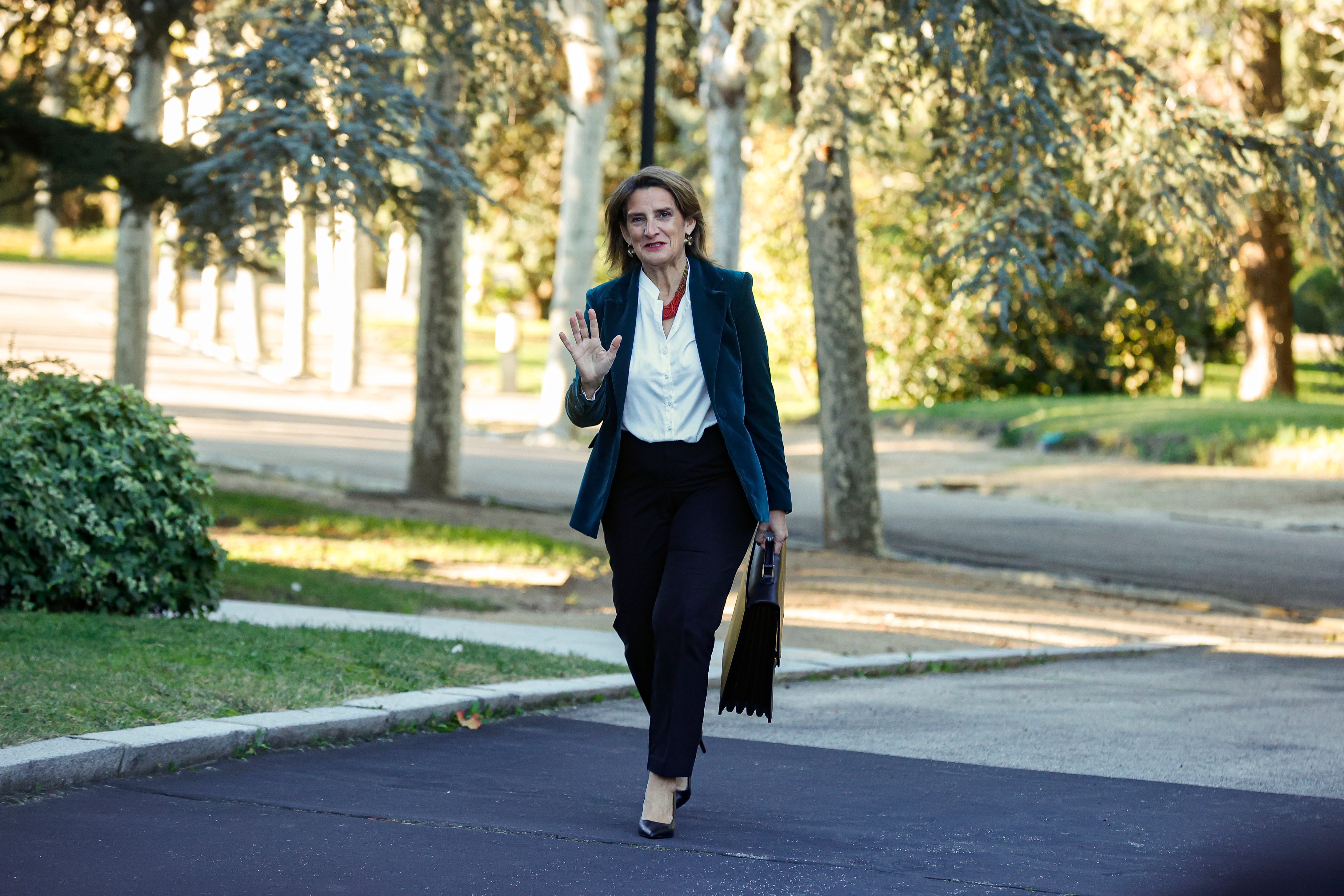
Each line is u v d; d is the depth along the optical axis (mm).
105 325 100750
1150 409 63844
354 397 78750
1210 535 41625
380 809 10945
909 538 40656
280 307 129750
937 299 75000
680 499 10633
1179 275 36969
